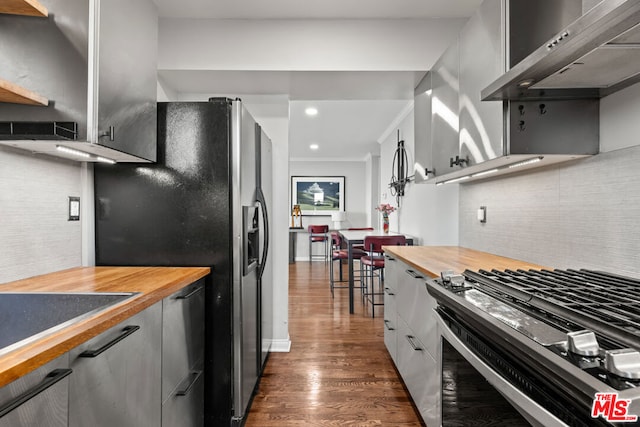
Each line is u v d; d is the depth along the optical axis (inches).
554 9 57.9
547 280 50.9
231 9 98.2
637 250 51.9
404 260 83.2
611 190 56.4
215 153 71.6
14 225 56.6
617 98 56.1
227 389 70.0
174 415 56.0
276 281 116.6
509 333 31.5
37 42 52.6
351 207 350.3
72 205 68.2
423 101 108.0
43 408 29.1
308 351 114.7
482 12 68.4
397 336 94.5
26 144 54.0
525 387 31.0
